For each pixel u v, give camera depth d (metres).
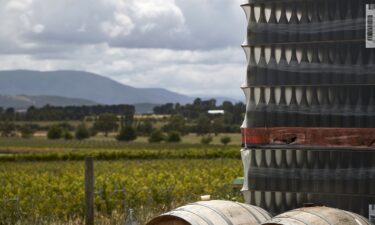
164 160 60.94
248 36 11.20
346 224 8.52
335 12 10.73
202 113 189.12
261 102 11.19
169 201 24.62
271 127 11.09
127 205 22.70
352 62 10.66
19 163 61.00
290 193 11.01
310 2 10.85
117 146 109.56
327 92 10.81
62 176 36.50
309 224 8.13
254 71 11.20
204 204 8.67
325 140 10.76
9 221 20.14
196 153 65.94
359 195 10.61
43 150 95.69
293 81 10.95
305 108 10.91
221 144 116.25
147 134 156.88
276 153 11.10
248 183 11.27
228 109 182.00
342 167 10.70
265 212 9.06
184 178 31.22
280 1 10.98
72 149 96.94
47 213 21.48
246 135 11.25
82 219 20.25
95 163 56.19
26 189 28.22
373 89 10.58
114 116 175.62
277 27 11.04
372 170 10.55
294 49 10.97
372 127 10.56
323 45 10.80
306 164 10.91
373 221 10.51
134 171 40.53
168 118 194.50
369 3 10.52
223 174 34.94
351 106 10.67
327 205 10.82
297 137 10.91
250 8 11.19
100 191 22.91
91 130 165.62
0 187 28.50
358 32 10.59
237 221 8.41
